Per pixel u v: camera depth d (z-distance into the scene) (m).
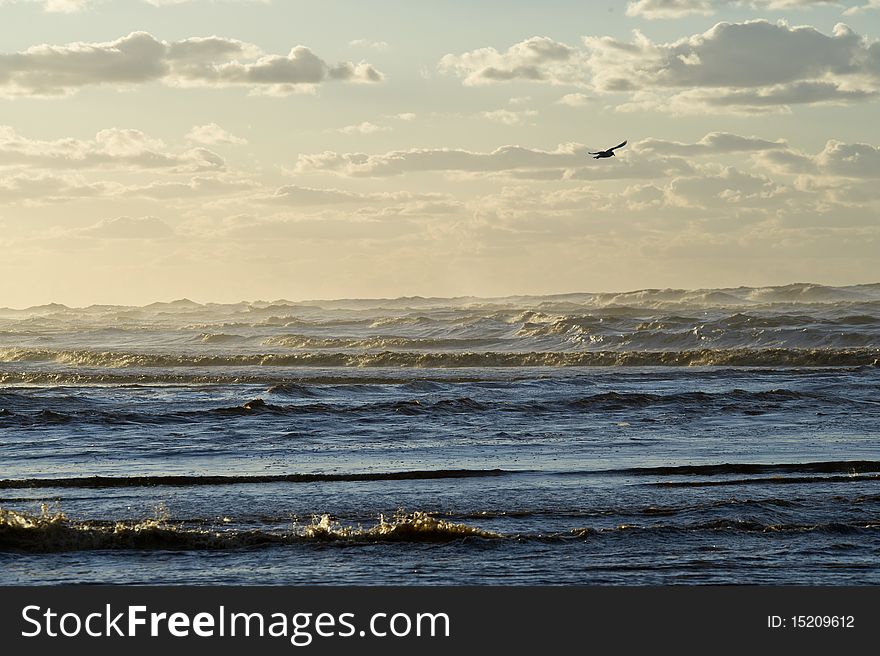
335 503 33.81
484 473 39.66
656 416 60.81
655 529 28.95
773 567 25.73
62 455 45.09
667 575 25.05
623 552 26.89
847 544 27.83
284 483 37.62
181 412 60.72
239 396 76.38
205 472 40.22
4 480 38.00
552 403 66.00
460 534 28.23
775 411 62.94
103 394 77.50
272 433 53.00
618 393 69.44
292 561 26.16
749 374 95.44
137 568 25.53
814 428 54.94
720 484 37.50
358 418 59.59
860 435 51.81
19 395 70.44
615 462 42.84
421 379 93.56
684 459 43.66
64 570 25.38
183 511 32.53
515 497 34.84
